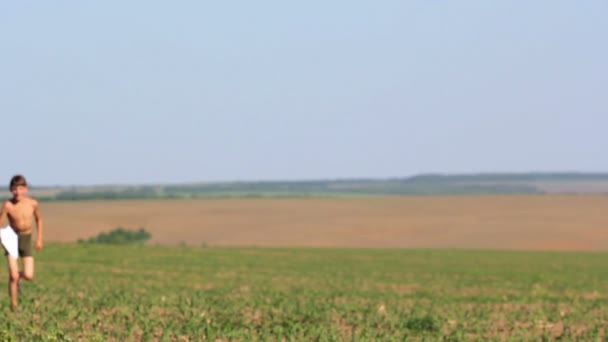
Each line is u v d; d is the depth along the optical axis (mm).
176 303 34938
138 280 49781
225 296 40438
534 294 47500
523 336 28344
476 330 29547
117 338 25109
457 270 69812
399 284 53719
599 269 76312
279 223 178375
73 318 28297
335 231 164125
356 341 25469
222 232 160500
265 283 51875
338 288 49281
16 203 28969
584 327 31594
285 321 29750
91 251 78250
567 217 191375
